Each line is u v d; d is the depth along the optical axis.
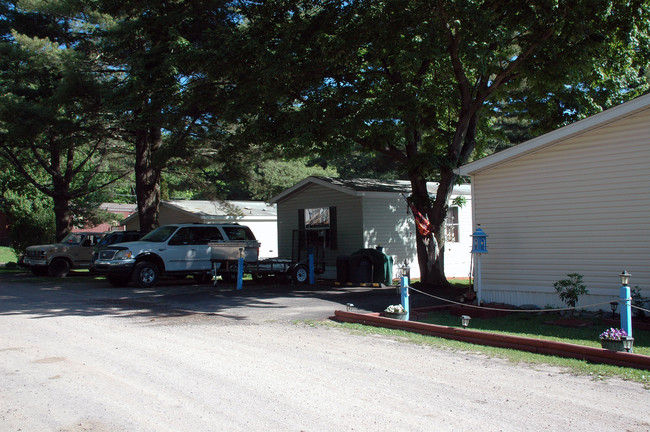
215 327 9.78
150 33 18.09
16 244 28.33
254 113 16.77
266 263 18.28
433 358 7.23
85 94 20.16
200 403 5.39
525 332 9.14
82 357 7.37
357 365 6.87
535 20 13.46
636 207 10.43
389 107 14.48
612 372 6.34
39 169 32.06
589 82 17.09
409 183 23.80
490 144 33.91
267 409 5.20
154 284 17.56
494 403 5.32
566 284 10.45
